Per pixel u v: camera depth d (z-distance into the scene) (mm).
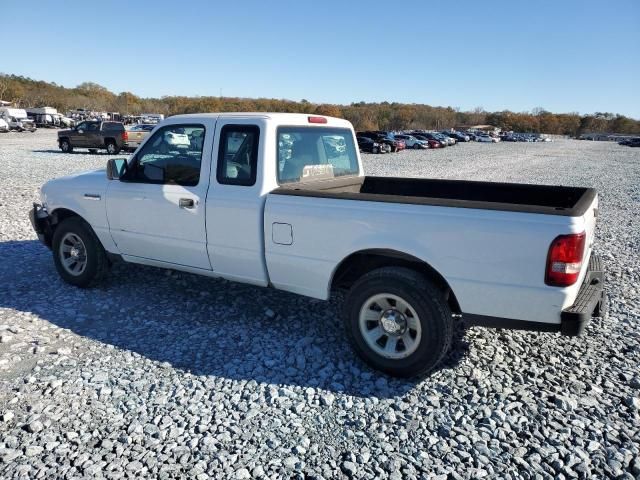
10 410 3166
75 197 5227
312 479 2654
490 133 88500
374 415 3246
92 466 2691
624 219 11133
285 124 4359
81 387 3465
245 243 4230
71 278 5387
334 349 4164
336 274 4000
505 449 2930
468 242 3357
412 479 2670
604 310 4066
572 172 24828
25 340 4141
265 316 4781
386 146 37062
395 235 3570
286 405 3338
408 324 3627
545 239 3156
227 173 4320
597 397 3484
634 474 2764
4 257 6477
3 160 20328
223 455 2809
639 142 75188
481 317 3463
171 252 4730
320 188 4793
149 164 4688
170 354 4004
